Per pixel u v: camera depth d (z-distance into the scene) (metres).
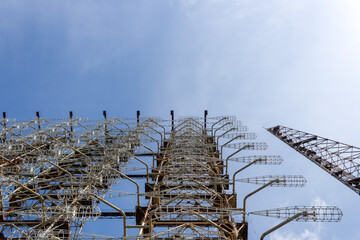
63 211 32.59
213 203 38.28
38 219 35.84
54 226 32.53
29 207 36.41
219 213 32.66
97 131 58.41
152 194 37.00
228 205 37.31
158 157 55.31
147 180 45.56
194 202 39.84
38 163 45.88
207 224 33.72
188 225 33.19
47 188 45.41
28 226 34.91
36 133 55.06
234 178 41.94
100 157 49.81
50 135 54.44
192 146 54.12
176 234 30.03
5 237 32.81
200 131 63.25
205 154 51.69
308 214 27.64
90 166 45.00
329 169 44.28
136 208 35.97
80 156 52.38
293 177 34.72
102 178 42.00
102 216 41.94
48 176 46.75
